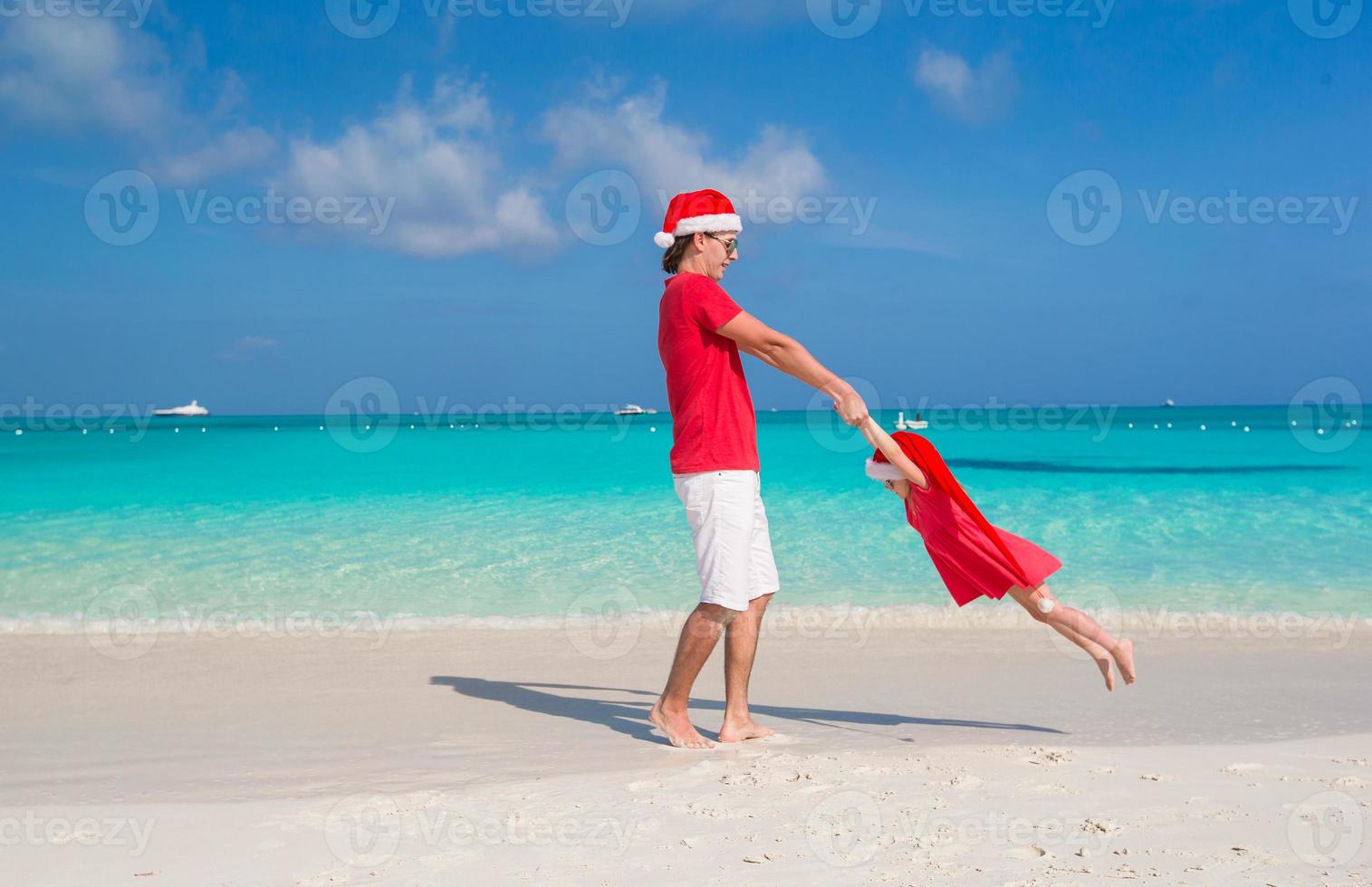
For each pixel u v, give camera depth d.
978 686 4.97
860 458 19.00
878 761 3.26
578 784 3.07
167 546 9.57
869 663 5.52
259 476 15.52
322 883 2.24
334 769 3.43
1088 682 5.05
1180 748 3.44
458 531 10.36
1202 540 9.60
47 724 4.29
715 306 3.55
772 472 15.63
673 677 3.70
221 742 3.93
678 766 3.33
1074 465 17.88
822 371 3.60
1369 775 3.05
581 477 15.21
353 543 9.73
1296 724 4.08
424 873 2.29
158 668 5.48
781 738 3.81
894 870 2.24
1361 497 12.20
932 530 3.89
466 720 4.31
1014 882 2.14
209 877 2.30
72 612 7.11
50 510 11.85
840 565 8.62
